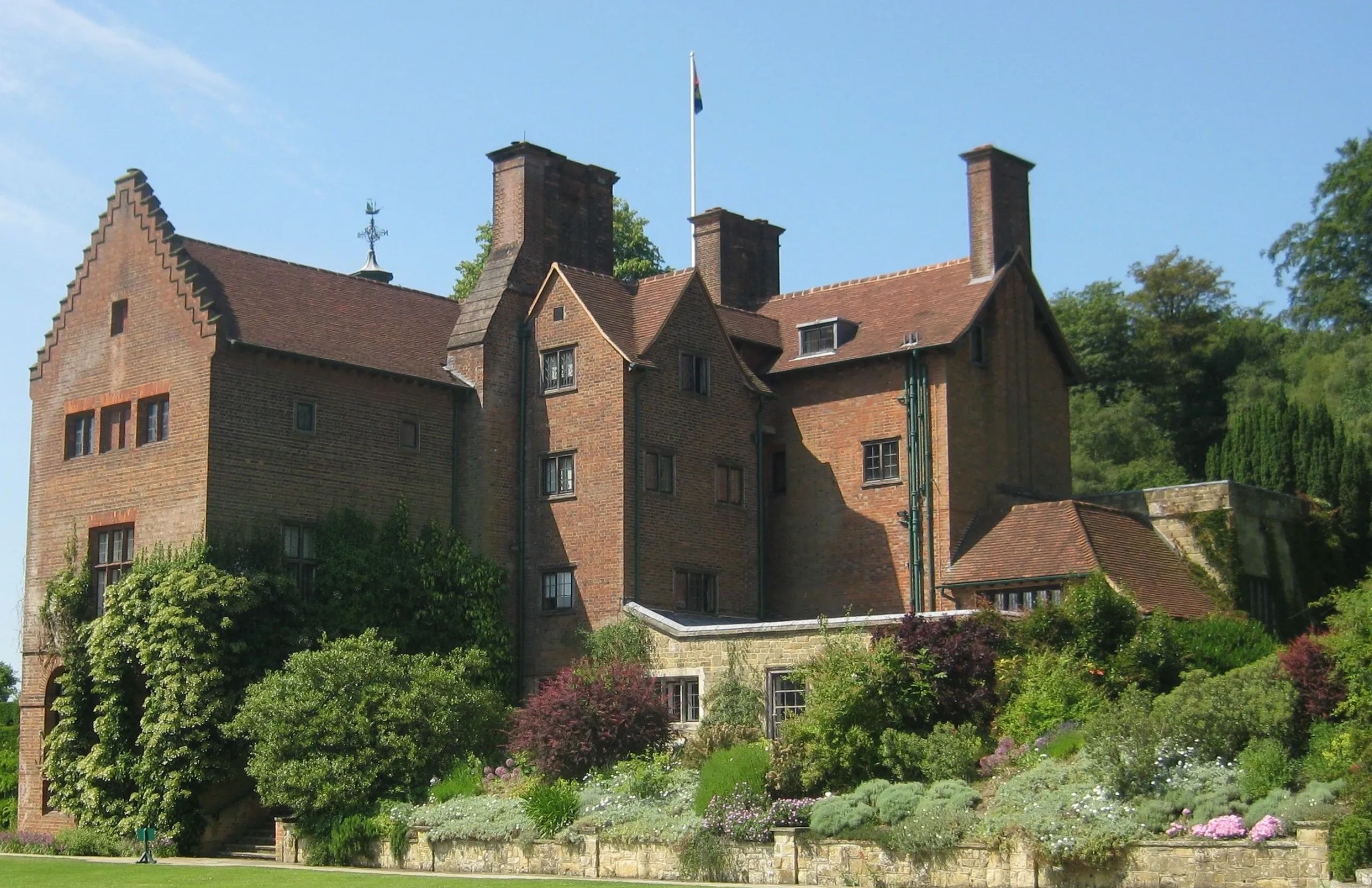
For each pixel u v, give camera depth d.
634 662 33.06
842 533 39.28
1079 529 34.81
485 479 37.97
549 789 27.70
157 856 32.31
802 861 24.25
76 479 36.94
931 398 38.06
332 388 36.28
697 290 39.19
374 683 31.78
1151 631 28.02
